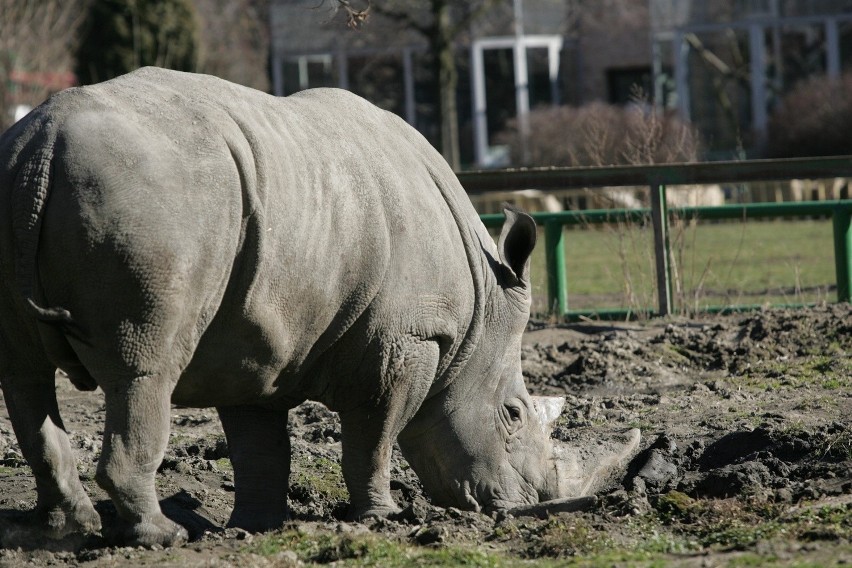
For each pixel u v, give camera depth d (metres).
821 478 25.12
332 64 154.12
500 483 24.48
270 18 151.12
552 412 25.34
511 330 24.77
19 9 93.25
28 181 18.84
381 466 23.86
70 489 21.19
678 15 142.75
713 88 145.12
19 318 19.92
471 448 24.44
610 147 73.44
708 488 25.31
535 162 123.69
